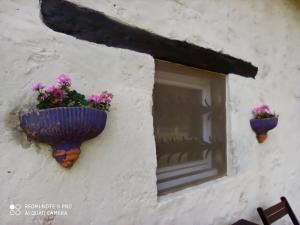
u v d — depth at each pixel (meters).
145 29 1.31
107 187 1.09
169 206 1.36
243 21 2.00
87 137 0.95
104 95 0.99
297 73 2.62
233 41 1.89
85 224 1.02
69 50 1.01
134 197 1.19
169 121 1.56
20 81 0.88
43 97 0.85
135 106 1.22
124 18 1.22
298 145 2.53
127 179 1.17
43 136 0.86
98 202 1.06
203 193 1.56
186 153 1.64
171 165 1.57
